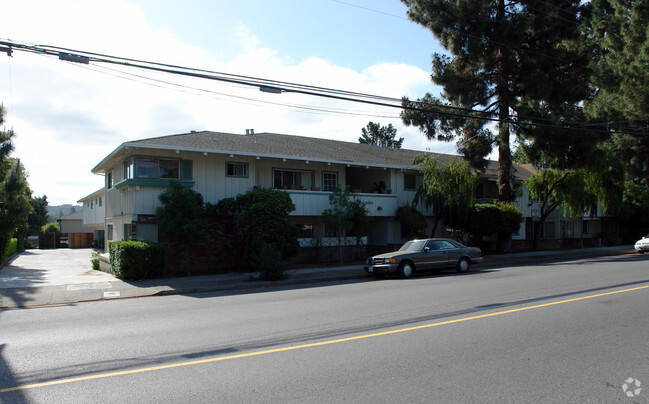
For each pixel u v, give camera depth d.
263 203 19.09
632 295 10.94
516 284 13.58
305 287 15.04
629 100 33.28
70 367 5.89
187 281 16.02
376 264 17.39
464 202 24.70
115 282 15.84
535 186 30.39
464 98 25.22
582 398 4.70
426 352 6.39
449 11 24.23
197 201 18.47
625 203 38.41
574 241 34.94
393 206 26.36
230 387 5.07
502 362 5.92
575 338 7.08
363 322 8.46
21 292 13.71
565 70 26.02
